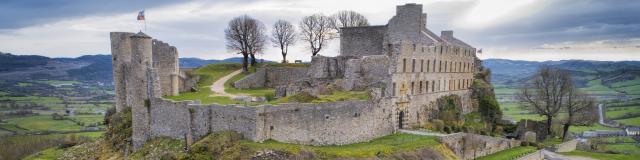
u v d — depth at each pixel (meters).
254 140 60.56
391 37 93.88
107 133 83.00
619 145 129.75
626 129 164.12
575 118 113.12
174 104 68.69
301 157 58.91
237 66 128.75
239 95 87.56
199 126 66.06
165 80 87.44
